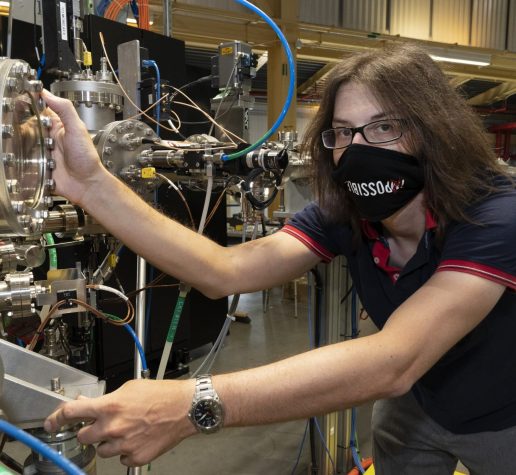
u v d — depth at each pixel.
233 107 1.20
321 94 0.90
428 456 1.15
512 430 0.96
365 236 0.98
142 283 1.05
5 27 1.64
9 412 0.58
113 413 0.54
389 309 0.95
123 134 0.90
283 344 3.15
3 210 0.53
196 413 0.56
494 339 0.86
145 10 1.95
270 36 4.50
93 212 0.79
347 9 4.82
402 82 0.74
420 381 0.98
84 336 1.01
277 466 1.86
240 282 0.96
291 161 1.23
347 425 1.80
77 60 1.04
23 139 0.62
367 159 0.77
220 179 1.04
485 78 6.58
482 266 0.65
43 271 1.55
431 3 5.17
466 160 0.77
